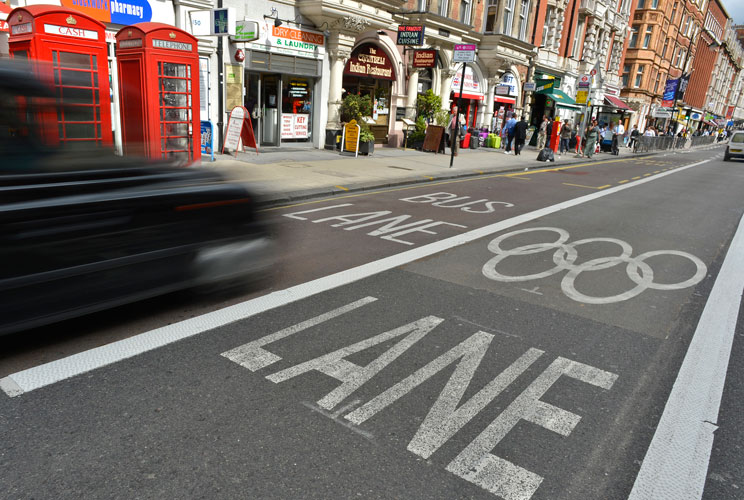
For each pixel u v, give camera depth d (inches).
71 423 106.7
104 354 135.6
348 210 337.1
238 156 538.6
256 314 165.5
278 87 617.0
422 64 772.0
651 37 2096.5
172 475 93.3
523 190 489.4
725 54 3612.2
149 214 145.9
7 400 113.6
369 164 565.9
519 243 277.4
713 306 197.3
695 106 3213.6
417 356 143.8
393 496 91.2
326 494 90.6
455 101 959.6
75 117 143.8
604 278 225.5
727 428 118.1
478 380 132.9
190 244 156.9
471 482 96.0
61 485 89.5
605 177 664.4
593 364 145.5
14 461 94.9
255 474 94.6
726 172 861.8
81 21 321.4
